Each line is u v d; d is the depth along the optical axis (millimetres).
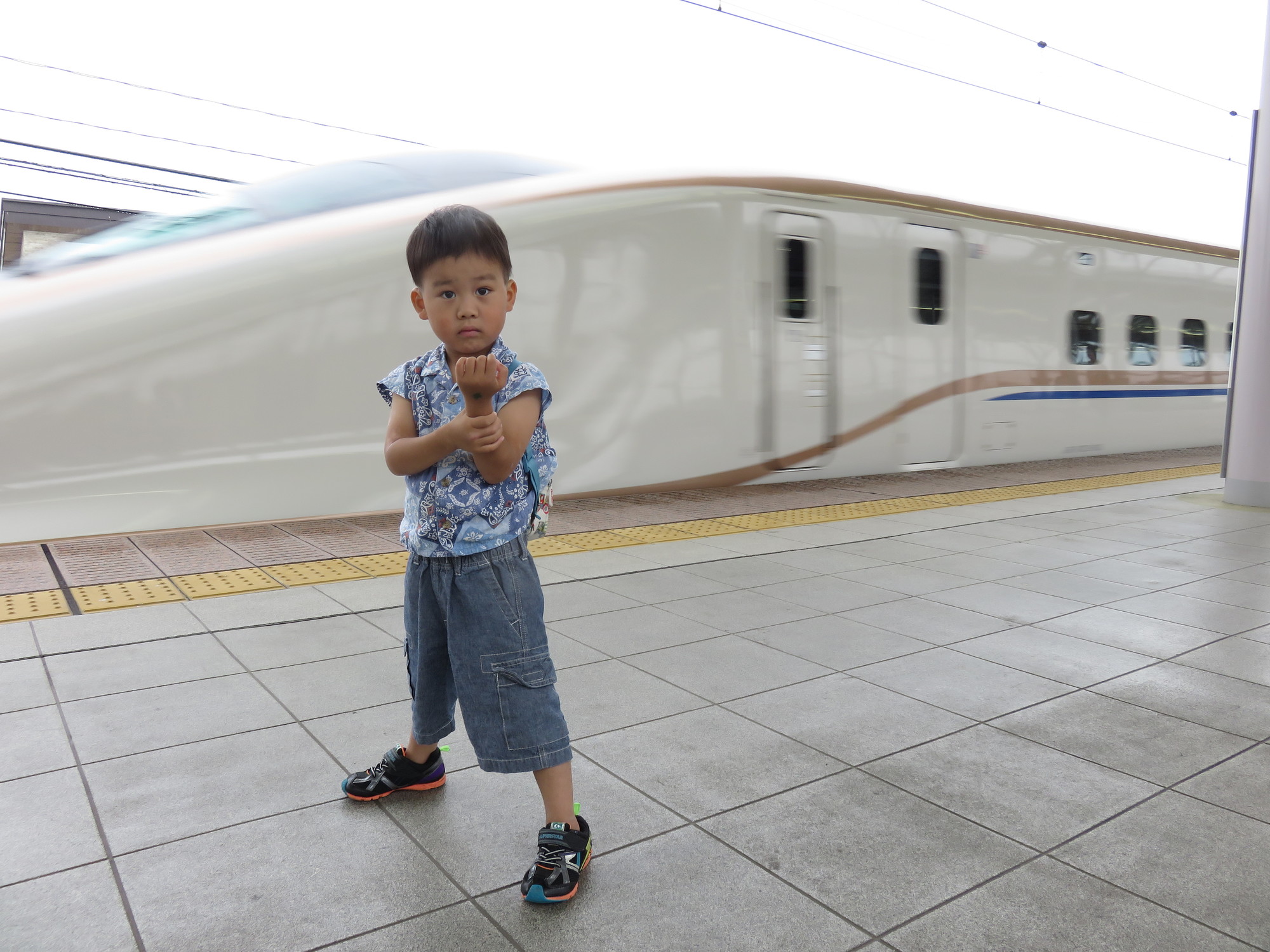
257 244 5320
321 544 4883
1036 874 1873
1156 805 2168
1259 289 6781
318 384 5391
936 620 3711
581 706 2742
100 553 4562
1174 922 1714
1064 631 3570
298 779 2246
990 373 8812
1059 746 2500
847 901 1777
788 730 2588
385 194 5840
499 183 6191
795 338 7352
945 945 1644
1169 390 10758
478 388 1591
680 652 3258
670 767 2348
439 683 2018
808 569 4609
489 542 1840
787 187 7246
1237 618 3781
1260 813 2137
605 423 6496
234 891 1777
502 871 1870
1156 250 10438
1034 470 8906
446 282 1698
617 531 5516
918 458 8344
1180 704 2812
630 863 1903
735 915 1728
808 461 7562
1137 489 7871
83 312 4832
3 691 2773
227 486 5168
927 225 8180
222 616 3592
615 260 6449
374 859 1903
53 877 1811
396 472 1820
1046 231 9211
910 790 2238
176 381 5004
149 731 2506
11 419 4629
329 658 3119
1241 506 6922
